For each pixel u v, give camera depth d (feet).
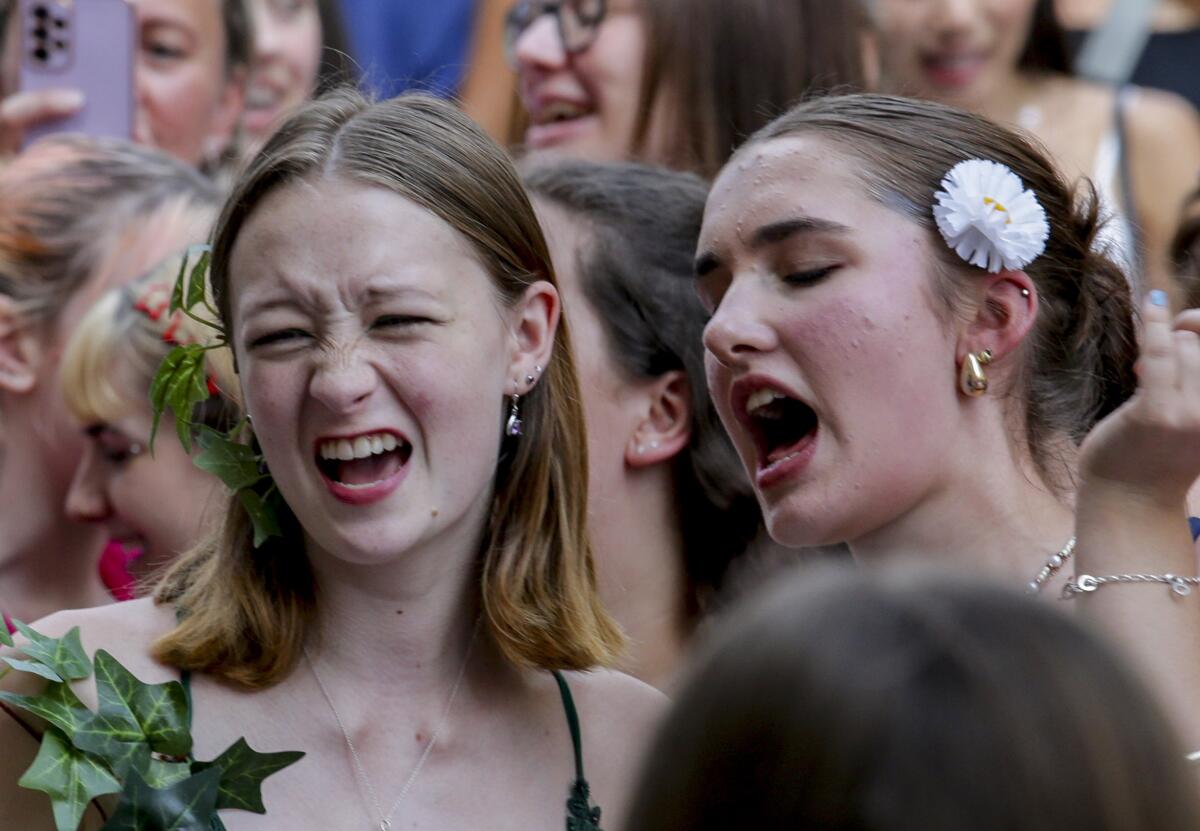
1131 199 47.65
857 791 12.79
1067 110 47.93
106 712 21.83
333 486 22.50
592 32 41.81
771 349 24.91
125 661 23.08
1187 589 23.07
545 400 24.79
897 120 25.85
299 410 22.39
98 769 21.54
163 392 24.82
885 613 13.42
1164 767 13.04
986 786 12.70
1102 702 13.07
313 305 22.26
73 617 23.56
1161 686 22.21
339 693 23.47
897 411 24.61
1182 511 23.53
